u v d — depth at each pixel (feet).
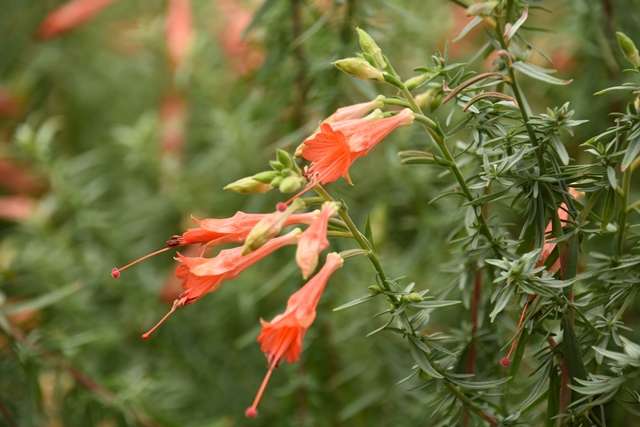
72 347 2.11
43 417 2.16
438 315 2.16
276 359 1.51
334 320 2.19
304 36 1.97
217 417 2.39
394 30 2.23
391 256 2.35
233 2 2.41
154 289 2.48
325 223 1.54
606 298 1.62
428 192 2.29
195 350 2.45
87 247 2.55
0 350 2.10
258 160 2.49
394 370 2.13
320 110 2.04
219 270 1.56
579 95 2.15
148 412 2.12
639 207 1.63
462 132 2.38
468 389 1.66
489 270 1.73
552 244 1.62
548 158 1.62
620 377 1.56
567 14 2.33
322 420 2.16
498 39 1.64
